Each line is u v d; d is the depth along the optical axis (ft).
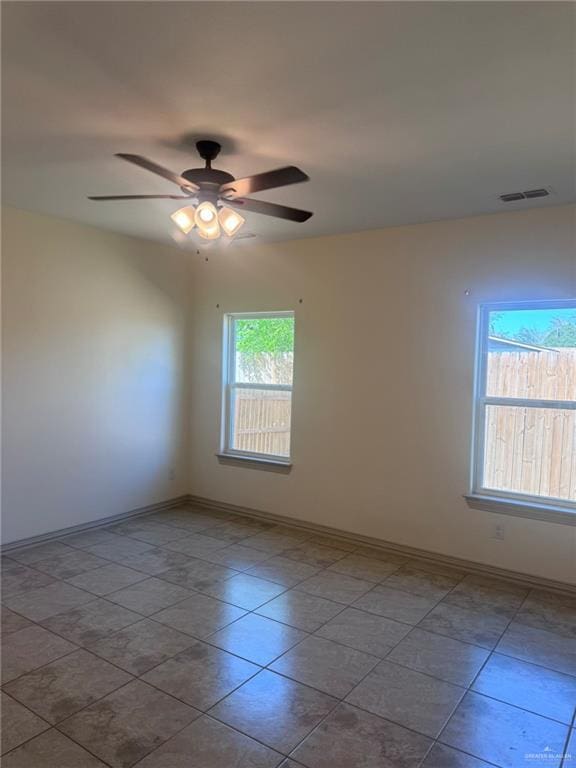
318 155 8.97
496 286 12.22
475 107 7.22
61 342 13.97
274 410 16.31
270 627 9.78
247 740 6.82
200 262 17.56
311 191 10.80
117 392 15.53
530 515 11.84
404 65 6.23
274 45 5.87
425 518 13.29
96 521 15.17
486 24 5.45
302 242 15.24
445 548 13.01
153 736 6.86
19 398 13.14
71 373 14.26
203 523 15.93
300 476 15.47
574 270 11.30
